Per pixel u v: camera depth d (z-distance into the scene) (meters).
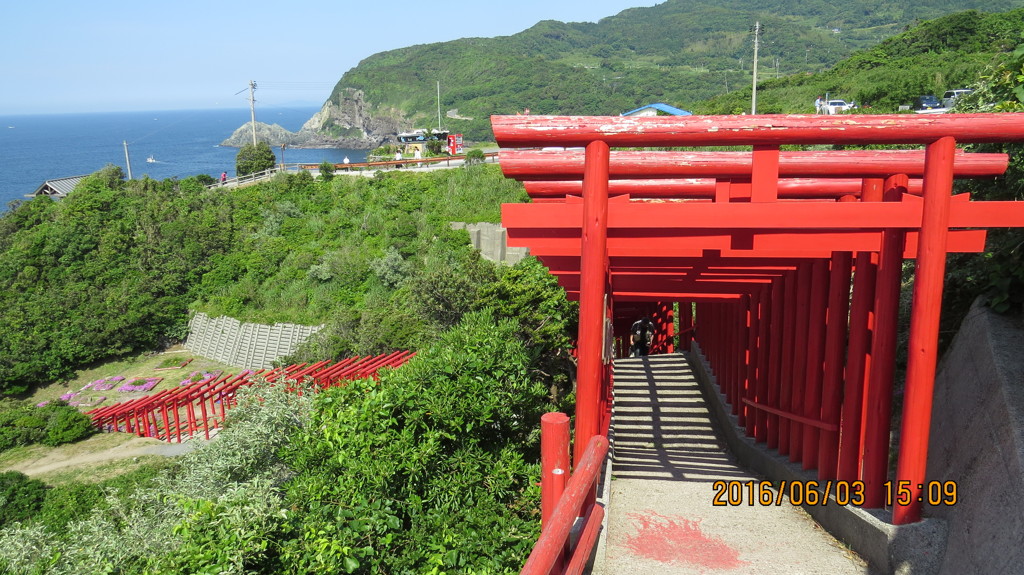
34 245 24.62
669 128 3.44
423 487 4.86
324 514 4.47
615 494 5.42
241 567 3.69
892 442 5.01
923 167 3.76
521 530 4.47
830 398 4.79
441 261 22.11
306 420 6.85
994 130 3.35
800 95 41.28
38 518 10.22
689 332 11.62
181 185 29.02
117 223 25.92
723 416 8.13
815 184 4.43
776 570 3.92
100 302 23.11
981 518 3.28
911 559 3.69
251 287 23.41
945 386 4.74
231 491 4.47
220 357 22.31
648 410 9.13
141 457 12.61
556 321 8.99
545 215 3.77
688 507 5.06
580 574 2.71
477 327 6.08
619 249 4.61
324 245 24.41
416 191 25.95
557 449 2.91
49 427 13.79
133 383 20.58
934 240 3.47
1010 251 4.72
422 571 4.29
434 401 4.94
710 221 3.53
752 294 6.75
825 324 5.04
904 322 6.20
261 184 28.44
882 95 33.53
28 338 21.38
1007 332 4.27
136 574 5.16
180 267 24.56
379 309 18.02
